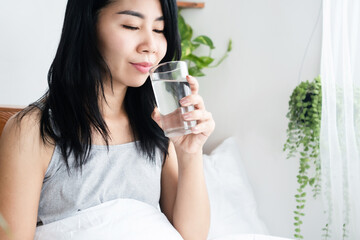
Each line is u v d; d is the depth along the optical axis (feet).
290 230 6.65
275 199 6.84
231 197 6.55
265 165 6.96
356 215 5.48
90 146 3.58
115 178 3.77
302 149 6.38
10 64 5.98
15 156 3.35
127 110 3.98
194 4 7.72
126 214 3.62
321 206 6.25
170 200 4.27
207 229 4.14
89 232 3.43
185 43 7.39
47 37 6.36
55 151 3.52
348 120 5.45
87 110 3.64
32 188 3.38
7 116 4.67
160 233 3.63
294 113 6.05
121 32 3.45
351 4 5.50
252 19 7.09
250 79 7.15
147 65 3.52
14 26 5.94
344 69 5.44
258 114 7.04
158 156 4.14
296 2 6.47
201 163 4.05
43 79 6.37
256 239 4.36
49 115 3.53
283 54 6.67
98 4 3.49
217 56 7.65
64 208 3.58
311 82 6.25
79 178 3.59
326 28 5.50
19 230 3.27
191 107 3.17
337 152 5.53
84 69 3.58
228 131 7.53
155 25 3.57
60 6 6.51
